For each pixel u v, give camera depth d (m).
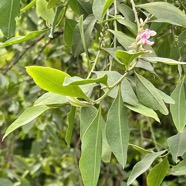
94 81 0.37
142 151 0.55
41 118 1.10
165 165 0.54
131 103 0.42
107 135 0.42
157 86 0.97
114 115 0.42
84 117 0.42
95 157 0.41
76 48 0.56
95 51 1.08
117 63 0.47
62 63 1.04
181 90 0.50
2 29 0.49
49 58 1.05
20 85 1.13
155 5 0.51
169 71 1.01
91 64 0.58
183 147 0.52
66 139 0.46
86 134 0.40
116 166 1.13
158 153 0.53
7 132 0.43
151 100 0.43
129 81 0.46
